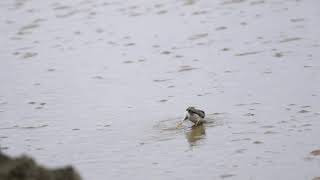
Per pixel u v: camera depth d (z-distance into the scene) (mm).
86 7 66875
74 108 41312
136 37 55750
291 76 42625
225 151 32562
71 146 35344
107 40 55844
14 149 35594
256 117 36688
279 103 38406
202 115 36156
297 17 55344
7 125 39469
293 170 29703
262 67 45062
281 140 33250
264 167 30375
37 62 51812
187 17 59688
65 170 20766
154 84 44281
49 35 58906
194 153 32656
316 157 30750
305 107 37375
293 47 48250
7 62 52625
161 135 35406
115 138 35781
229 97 40375
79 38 57125
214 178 29750
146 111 39500
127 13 63250
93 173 31594
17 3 71750
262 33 52438
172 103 40406
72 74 48156
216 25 56156
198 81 43875
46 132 37812
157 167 31531
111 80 46031
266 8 59344
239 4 61719
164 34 55625
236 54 48438
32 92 45000
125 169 31703
